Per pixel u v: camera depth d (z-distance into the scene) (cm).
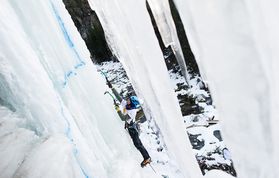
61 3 329
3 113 228
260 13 34
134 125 429
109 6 105
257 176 43
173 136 86
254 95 38
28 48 232
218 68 41
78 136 252
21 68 227
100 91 354
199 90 746
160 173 450
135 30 79
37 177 191
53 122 237
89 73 344
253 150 42
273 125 38
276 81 35
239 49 37
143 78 91
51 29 287
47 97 236
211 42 40
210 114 643
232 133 43
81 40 348
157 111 93
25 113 241
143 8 74
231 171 465
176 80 842
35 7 272
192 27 43
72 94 287
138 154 454
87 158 252
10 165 203
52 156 202
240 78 39
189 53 780
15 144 212
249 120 40
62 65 296
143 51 79
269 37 34
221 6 38
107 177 279
